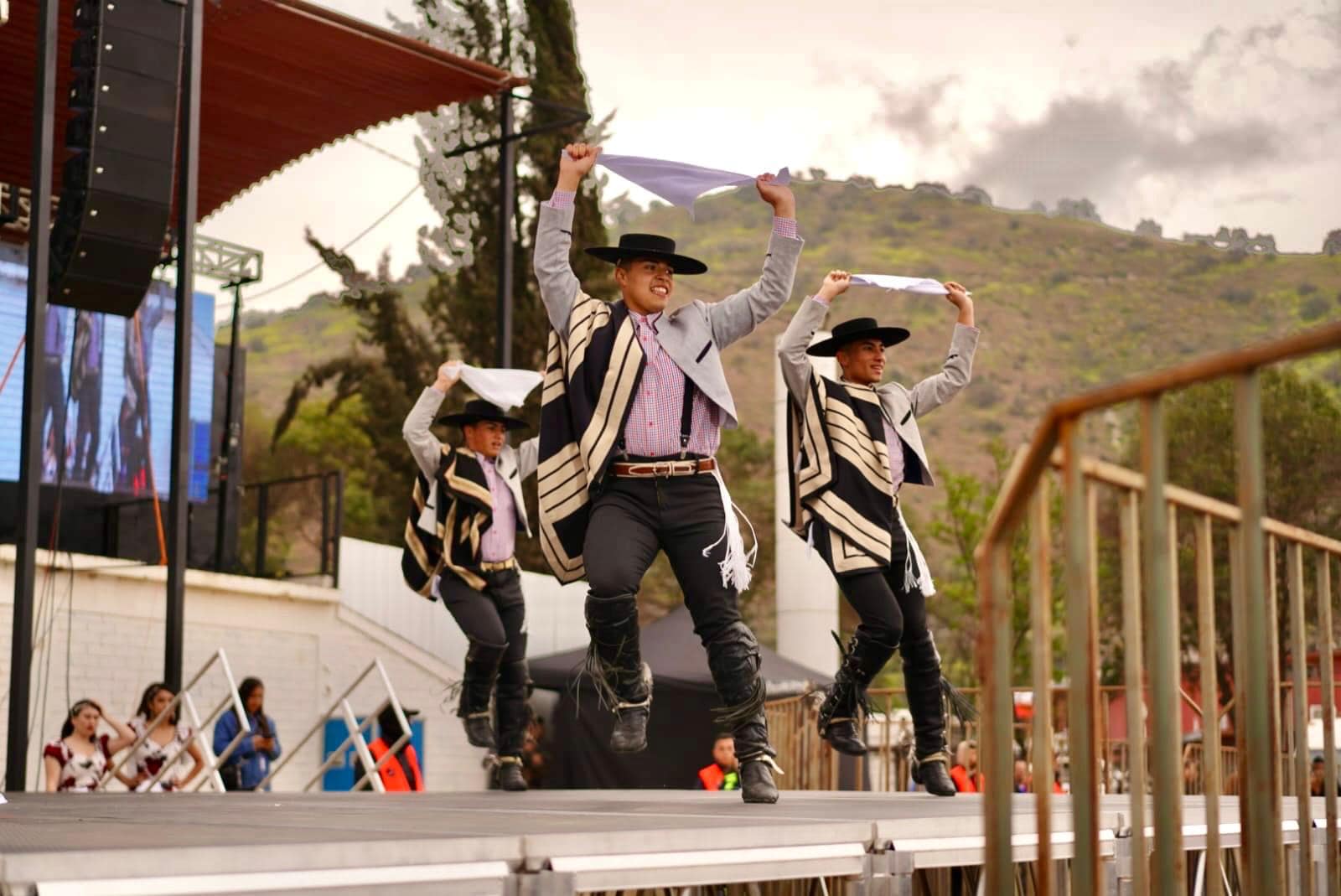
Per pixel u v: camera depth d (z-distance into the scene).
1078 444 2.34
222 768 9.38
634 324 4.73
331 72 13.37
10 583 13.04
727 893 3.49
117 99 8.66
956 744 10.26
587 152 4.82
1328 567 3.55
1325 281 81.56
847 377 5.83
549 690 15.34
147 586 14.05
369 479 41.28
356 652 15.74
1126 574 2.60
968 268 102.12
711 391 4.62
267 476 44.88
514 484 7.04
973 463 80.38
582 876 2.82
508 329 13.30
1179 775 2.33
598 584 4.51
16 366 14.52
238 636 14.77
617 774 14.72
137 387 15.62
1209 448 34.34
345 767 15.30
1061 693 12.91
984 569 2.45
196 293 16.28
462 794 6.28
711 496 4.63
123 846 2.59
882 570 5.64
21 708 7.97
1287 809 4.75
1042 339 94.75
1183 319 90.44
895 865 3.43
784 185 4.80
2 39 12.22
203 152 14.98
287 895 2.44
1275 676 2.86
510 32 31.53
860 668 5.48
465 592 6.82
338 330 85.94
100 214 8.59
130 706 13.74
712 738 14.34
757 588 48.41
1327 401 34.66
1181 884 2.30
